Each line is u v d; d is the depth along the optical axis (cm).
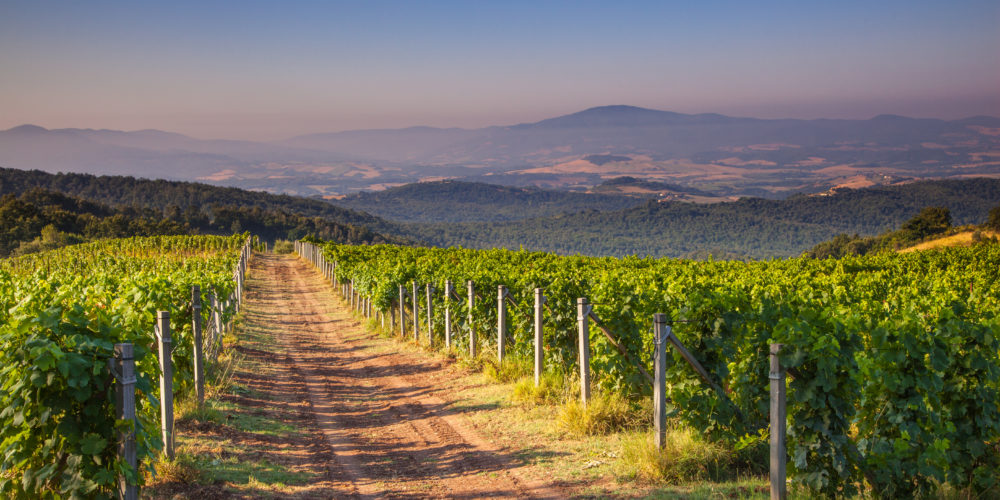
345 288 3188
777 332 503
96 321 464
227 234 15988
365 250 4425
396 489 611
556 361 1027
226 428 802
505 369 1108
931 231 10338
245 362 1390
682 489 547
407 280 1972
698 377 657
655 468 582
